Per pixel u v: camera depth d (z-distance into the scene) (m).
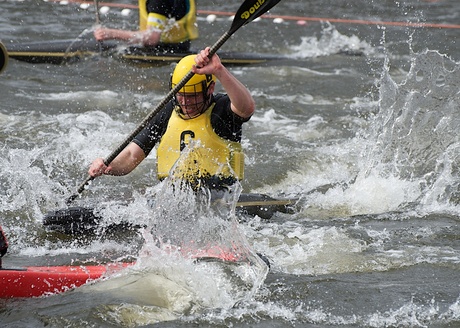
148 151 19.70
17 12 54.06
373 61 44.84
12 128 28.97
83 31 45.28
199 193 18.36
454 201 22.39
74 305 15.49
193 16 40.53
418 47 48.62
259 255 17.77
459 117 25.03
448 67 32.84
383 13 58.38
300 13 58.16
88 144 27.47
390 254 18.45
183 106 18.55
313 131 30.38
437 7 60.81
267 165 25.81
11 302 15.79
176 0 39.81
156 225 17.84
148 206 19.89
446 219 21.11
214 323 14.95
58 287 16.20
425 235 19.80
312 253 18.50
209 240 17.58
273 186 24.34
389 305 15.69
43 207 21.41
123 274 16.67
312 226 20.44
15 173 23.72
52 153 26.20
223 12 58.19
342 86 38.75
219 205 18.17
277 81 39.62
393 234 19.86
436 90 25.23
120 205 20.30
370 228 20.34
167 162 19.09
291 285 16.55
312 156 26.91
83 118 30.94
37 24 50.97
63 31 49.31
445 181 23.38
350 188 23.42
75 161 25.67
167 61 40.03
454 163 24.30
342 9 59.81
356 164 26.27
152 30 39.50
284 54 46.31
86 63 40.19
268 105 34.44
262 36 51.34
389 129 25.41
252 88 37.94
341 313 15.36
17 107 32.22
